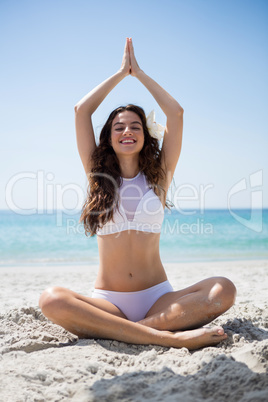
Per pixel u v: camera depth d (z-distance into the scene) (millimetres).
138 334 2588
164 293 2912
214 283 2701
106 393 1852
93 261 10664
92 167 3084
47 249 14516
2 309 3996
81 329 2629
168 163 3178
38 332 2820
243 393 1784
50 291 2623
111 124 3145
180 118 3182
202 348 2557
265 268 7852
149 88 3340
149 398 1798
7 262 10633
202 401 1747
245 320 3115
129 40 3443
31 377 2113
